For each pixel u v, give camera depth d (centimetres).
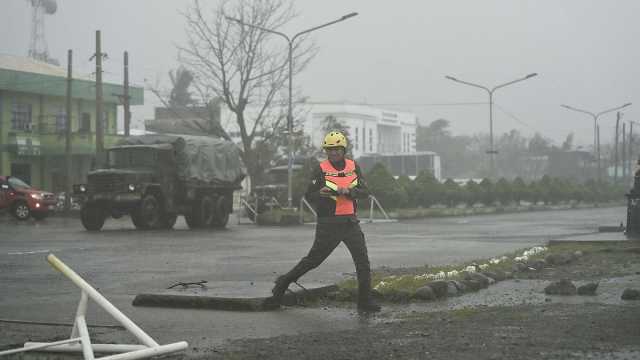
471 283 1180
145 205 2950
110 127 6188
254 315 970
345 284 1127
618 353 715
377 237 2589
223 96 5019
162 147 3012
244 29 4769
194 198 3105
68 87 4466
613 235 2095
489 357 707
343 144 992
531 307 997
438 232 2902
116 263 1678
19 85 5419
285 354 739
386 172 4731
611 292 1141
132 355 657
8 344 795
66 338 827
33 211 3875
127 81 4772
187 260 1745
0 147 5362
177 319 943
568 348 739
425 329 852
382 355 725
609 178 11894
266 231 2944
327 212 994
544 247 1825
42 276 1444
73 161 5803
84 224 2952
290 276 1008
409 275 1304
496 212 5491
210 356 737
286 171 4588
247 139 4828
